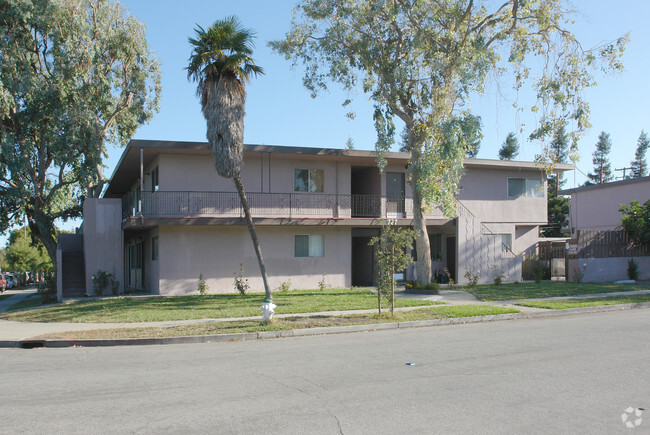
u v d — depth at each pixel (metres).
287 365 8.70
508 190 27.72
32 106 25.62
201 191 21.59
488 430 5.33
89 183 28.14
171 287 21.52
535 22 19.39
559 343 10.27
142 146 20.28
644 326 12.41
